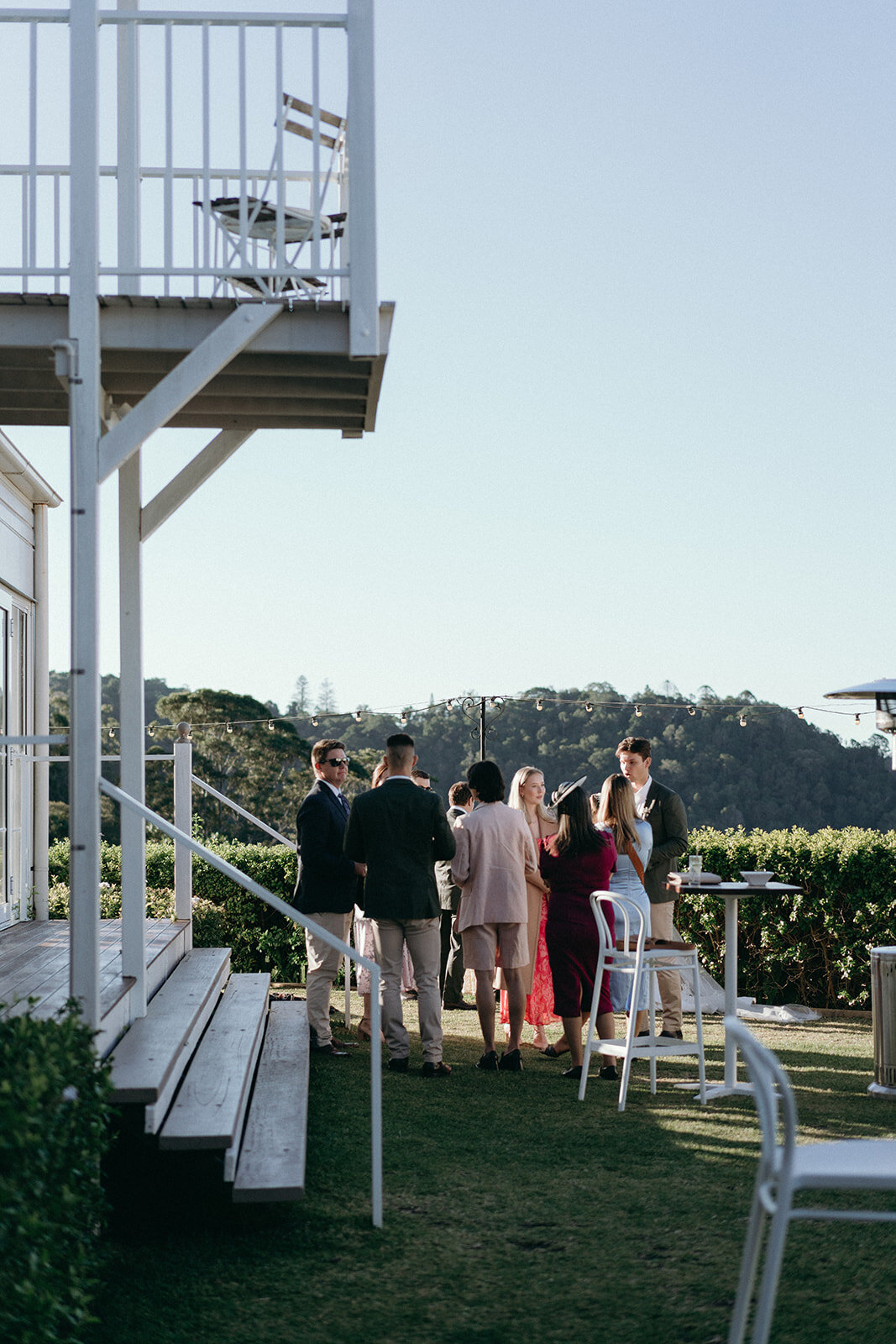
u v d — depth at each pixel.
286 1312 3.44
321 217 5.11
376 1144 4.16
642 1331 3.29
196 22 4.82
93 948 4.17
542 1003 7.68
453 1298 3.53
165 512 5.86
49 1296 2.65
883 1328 3.28
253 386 5.45
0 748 8.23
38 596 9.03
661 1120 5.67
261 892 4.23
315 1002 7.21
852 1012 9.92
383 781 7.42
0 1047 2.98
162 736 48.19
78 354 4.47
